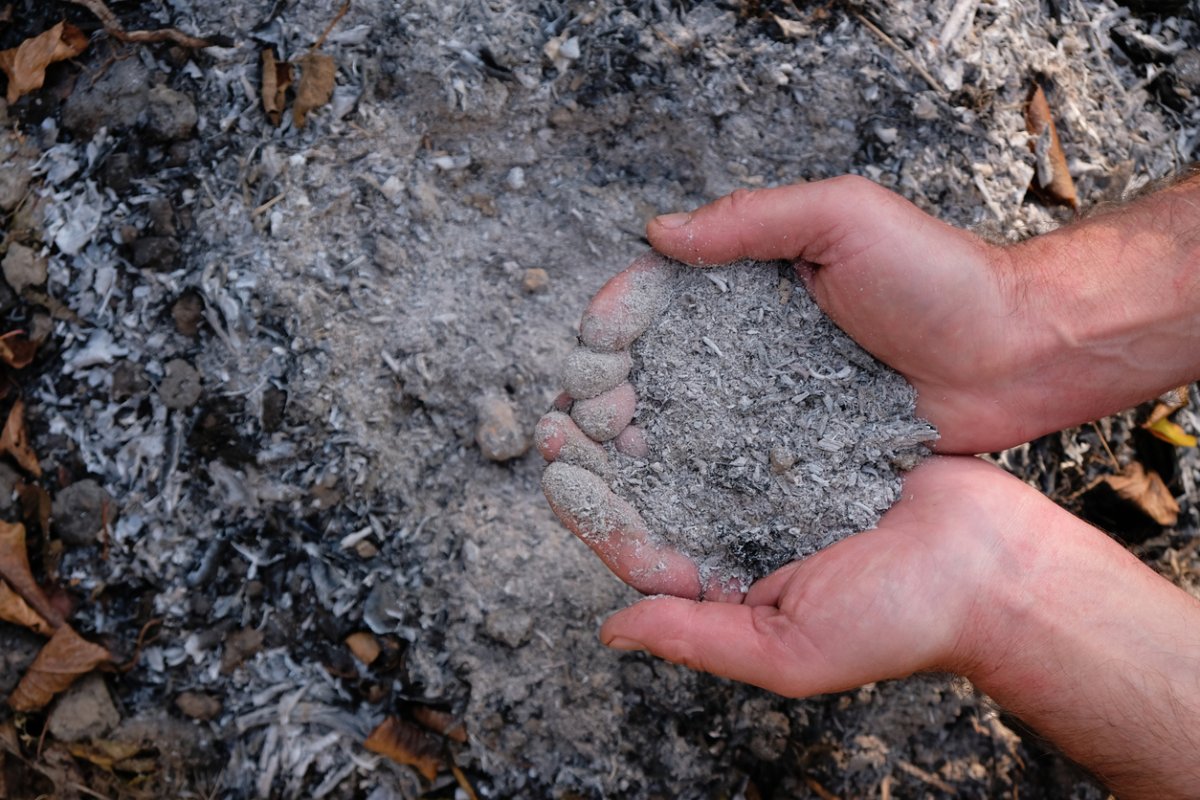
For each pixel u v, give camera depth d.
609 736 0.50
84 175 0.50
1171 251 0.45
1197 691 0.42
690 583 0.46
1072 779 0.51
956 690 0.49
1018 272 0.45
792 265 0.46
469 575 0.49
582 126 0.50
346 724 0.50
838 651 0.42
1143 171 0.54
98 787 0.49
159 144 0.50
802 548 0.45
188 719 0.50
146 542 0.49
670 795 0.50
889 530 0.44
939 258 0.43
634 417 0.46
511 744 0.50
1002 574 0.43
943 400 0.46
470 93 0.50
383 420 0.49
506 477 0.50
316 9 0.50
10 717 0.49
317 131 0.49
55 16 0.51
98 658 0.48
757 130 0.51
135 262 0.49
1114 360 0.45
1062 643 0.42
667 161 0.51
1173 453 0.53
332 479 0.49
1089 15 0.55
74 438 0.49
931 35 0.51
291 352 0.49
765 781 0.51
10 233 0.49
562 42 0.50
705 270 0.46
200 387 0.49
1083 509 0.53
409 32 0.50
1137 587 0.43
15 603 0.48
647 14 0.51
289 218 0.49
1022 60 0.52
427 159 0.50
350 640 0.49
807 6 0.51
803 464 0.45
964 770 0.51
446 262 0.50
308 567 0.50
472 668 0.49
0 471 0.49
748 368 0.46
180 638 0.49
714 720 0.50
